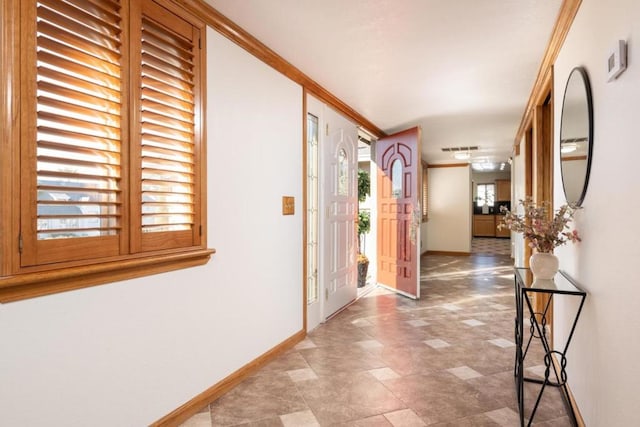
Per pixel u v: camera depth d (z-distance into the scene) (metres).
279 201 2.91
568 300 2.18
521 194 5.70
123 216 1.64
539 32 2.41
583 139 1.85
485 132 5.53
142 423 1.75
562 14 2.14
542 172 3.54
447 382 2.40
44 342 1.37
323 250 3.69
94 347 1.54
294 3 2.07
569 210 2.13
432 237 9.23
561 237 2.35
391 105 4.11
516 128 5.25
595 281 1.65
